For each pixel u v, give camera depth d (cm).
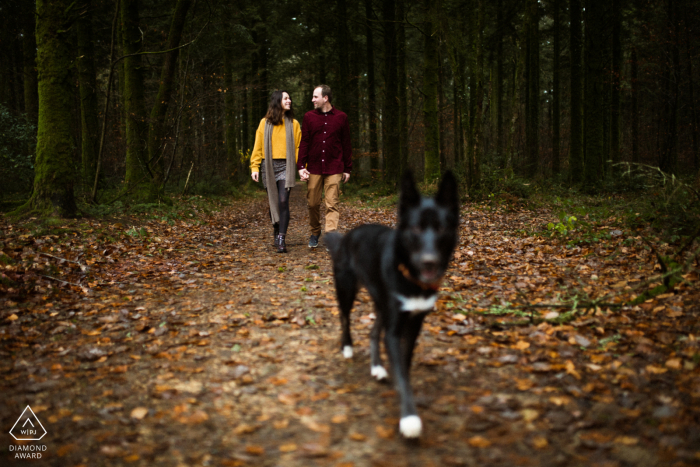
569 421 235
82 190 1220
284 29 2395
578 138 1745
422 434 228
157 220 979
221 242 832
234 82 2512
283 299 463
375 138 2412
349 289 312
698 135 1744
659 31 1625
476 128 1284
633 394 258
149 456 212
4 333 360
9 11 1483
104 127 1020
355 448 217
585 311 392
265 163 708
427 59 1653
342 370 303
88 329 384
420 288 230
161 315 420
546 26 2703
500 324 375
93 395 272
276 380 287
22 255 546
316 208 718
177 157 1966
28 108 1529
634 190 1371
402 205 232
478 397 262
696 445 211
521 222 948
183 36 1445
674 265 414
